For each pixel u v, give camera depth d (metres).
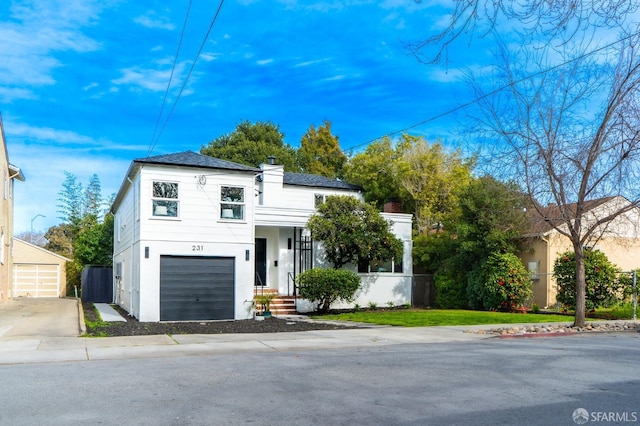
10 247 29.55
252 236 21.44
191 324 17.94
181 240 20.28
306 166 49.94
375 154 32.16
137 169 20.58
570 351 11.48
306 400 6.91
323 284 21.94
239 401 6.88
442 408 6.45
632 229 23.38
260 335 14.75
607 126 14.85
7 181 27.61
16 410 6.48
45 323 17.19
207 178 20.86
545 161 15.70
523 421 5.89
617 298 21.08
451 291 25.94
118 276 28.38
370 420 5.96
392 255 23.97
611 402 6.74
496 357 10.58
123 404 6.76
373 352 11.57
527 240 24.98
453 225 26.98
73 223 54.69
